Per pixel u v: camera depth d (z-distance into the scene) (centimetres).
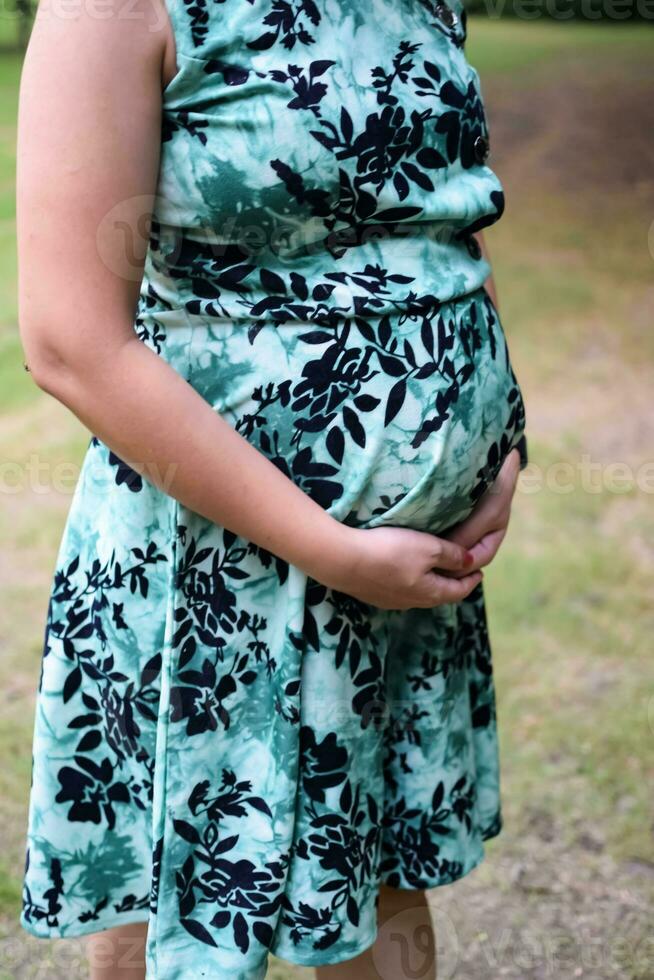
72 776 117
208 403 103
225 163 95
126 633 110
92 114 90
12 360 425
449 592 111
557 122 751
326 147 96
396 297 102
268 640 108
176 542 103
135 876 119
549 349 445
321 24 97
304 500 101
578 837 202
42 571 291
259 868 109
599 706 240
